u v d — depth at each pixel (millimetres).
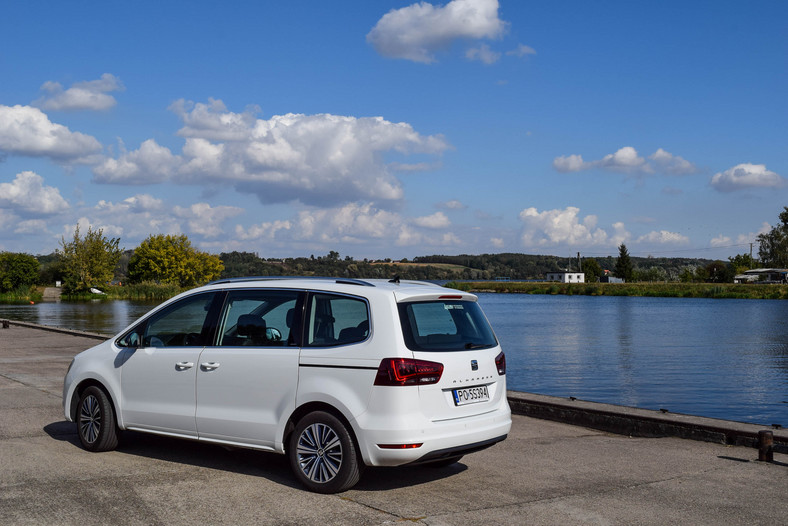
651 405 16484
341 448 5633
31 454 6914
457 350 5918
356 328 5824
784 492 5914
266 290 6434
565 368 23672
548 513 5289
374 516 5160
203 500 5500
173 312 6902
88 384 7316
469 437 5781
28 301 84250
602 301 96250
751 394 18203
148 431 6793
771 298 98625
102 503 5355
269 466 6609
